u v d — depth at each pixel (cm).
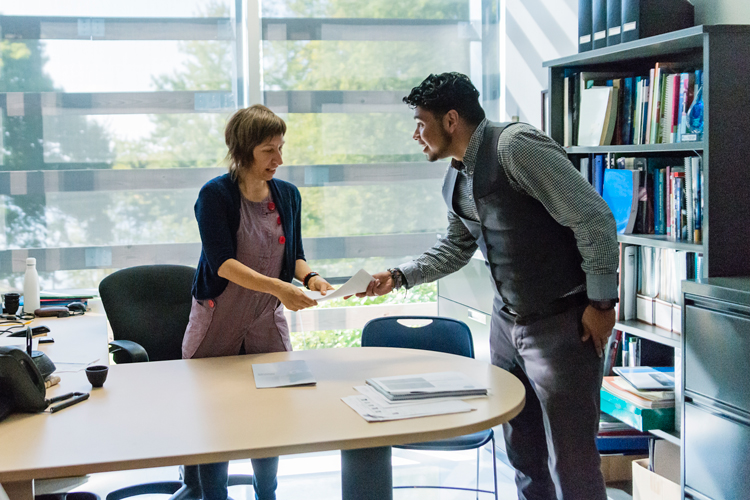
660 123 243
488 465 328
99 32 329
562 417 196
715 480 202
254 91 346
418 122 209
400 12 366
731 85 205
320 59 356
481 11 379
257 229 219
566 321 196
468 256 237
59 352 225
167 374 197
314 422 156
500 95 385
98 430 152
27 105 325
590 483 195
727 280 204
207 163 346
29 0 321
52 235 333
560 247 195
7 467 133
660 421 239
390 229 374
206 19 340
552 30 333
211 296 219
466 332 246
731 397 194
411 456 339
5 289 330
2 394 163
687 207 233
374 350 225
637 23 240
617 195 259
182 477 278
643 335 247
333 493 297
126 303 268
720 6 245
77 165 332
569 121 278
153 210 343
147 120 338
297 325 363
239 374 196
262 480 233
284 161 357
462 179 213
